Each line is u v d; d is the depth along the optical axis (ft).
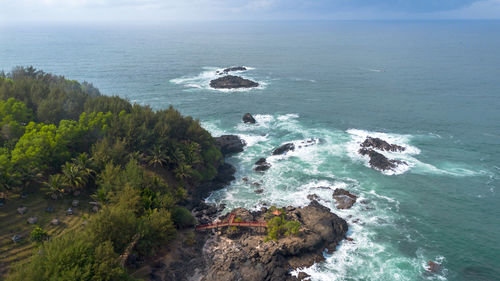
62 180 261.44
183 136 370.12
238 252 241.35
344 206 305.12
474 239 268.41
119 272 171.94
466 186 341.82
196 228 269.85
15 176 241.96
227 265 229.04
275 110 581.12
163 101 625.82
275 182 350.64
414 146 429.79
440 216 296.10
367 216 293.84
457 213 301.02
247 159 402.72
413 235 271.69
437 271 235.20
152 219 226.17
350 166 382.22
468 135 461.78
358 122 518.78
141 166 309.22
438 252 254.06
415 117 535.60
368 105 603.26
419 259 246.47
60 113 343.87
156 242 222.89
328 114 558.56
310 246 244.22
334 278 226.58
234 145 422.41
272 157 405.80
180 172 324.19
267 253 234.99
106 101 381.19
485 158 397.60
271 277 222.07
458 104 594.65
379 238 266.77
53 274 158.51
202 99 643.45
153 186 272.31
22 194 249.96
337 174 365.20
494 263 244.42
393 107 588.50
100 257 172.76
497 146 426.92
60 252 168.35
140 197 246.68
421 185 343.05
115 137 321.11
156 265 225.35
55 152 278.26
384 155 403.95
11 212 235.20
